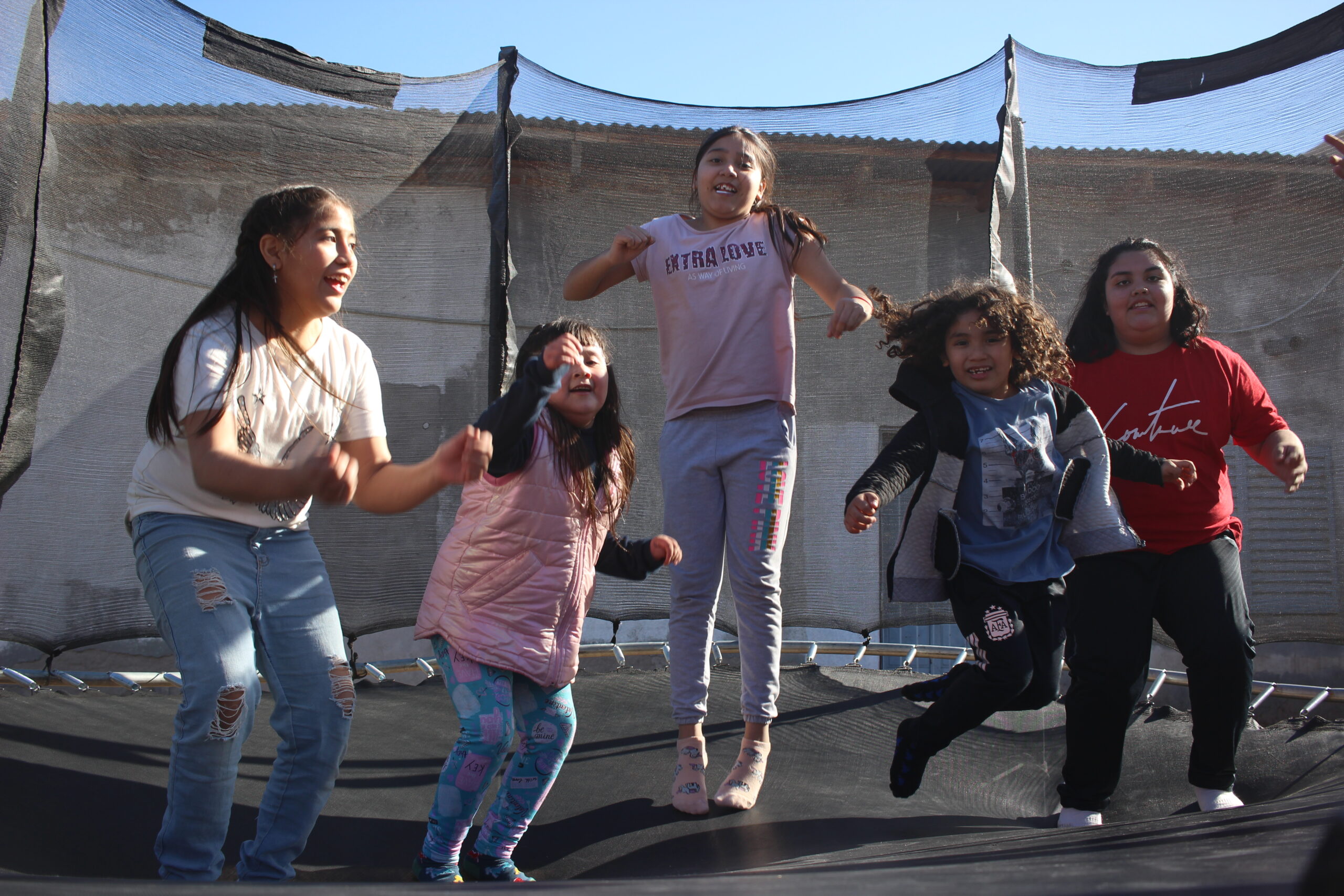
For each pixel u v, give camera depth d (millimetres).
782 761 2615
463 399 3580
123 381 3084
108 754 2352
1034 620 1965
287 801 1572
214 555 1513
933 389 2125
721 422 2303
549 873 1843
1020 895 415
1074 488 2074
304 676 1591
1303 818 667
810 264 2301
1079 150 3383
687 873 1765
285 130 3383
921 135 3596
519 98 3686
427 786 2334
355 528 3514
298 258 1572
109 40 3029
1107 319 2330
